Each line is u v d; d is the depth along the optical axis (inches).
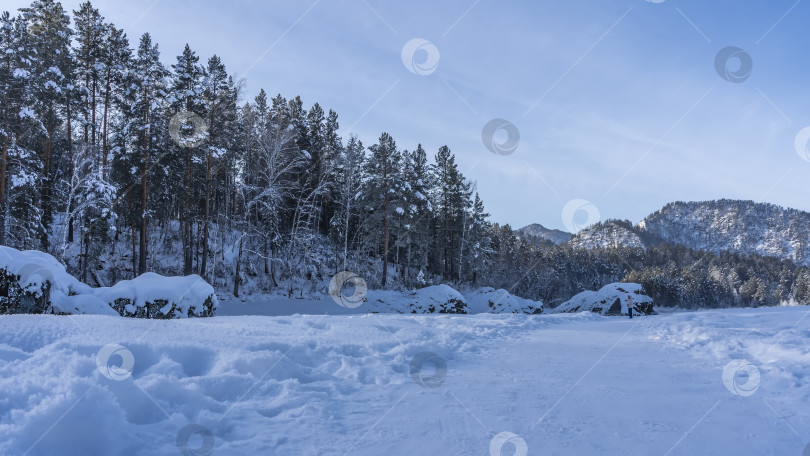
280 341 286.2
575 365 316.5
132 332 256.8
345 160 1594.5
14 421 130.8
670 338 468.4
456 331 455.8
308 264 1518.2
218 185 1331.2
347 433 168.4
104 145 1288.1
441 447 155.8
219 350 248.1
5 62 913.5
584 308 1338.6
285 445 152.6
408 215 1638.8
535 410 204.7
